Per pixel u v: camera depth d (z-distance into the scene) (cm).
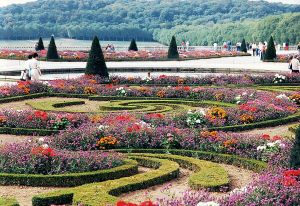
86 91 3850
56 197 1541
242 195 1425
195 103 3475
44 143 2148
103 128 2316
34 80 4069
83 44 15050
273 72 5534
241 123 2747
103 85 4022
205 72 5806
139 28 19025
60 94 3859
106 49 8469
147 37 19362
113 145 2230
